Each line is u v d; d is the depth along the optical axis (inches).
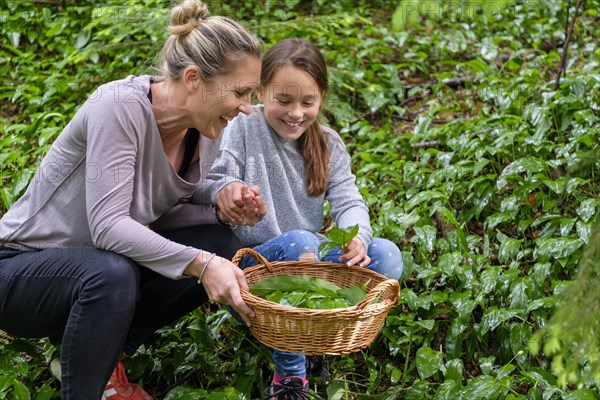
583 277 63.2
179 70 87.0
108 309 85.1
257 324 85.2
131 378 103.5
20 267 88.7
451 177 137.6
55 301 88.1
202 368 107.7
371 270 98.9
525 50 199.9
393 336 110.3
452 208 138.4
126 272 85.7
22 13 210.2
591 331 64.2
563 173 139.8
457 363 101.8
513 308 111.0
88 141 86.7
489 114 164.7
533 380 98.6
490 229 130.0
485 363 105.0
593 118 144.9
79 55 185.3
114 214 85.9
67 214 90.0
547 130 145.2
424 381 99.7
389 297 89.3
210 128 90.4
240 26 88.0
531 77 166.6
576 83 153.6
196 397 96.7
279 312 81.1
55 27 202.4
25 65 198.1
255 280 96.2
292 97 100.2
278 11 214.7
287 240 100.3
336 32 215.5
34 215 90.6
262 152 105.3
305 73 99.4
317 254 100.1
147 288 97.3
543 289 114.3
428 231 125.1
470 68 192.5
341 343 83.5
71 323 86.0
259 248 102.8
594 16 212.8
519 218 132.6
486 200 134.0
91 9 208.8
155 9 183.3
